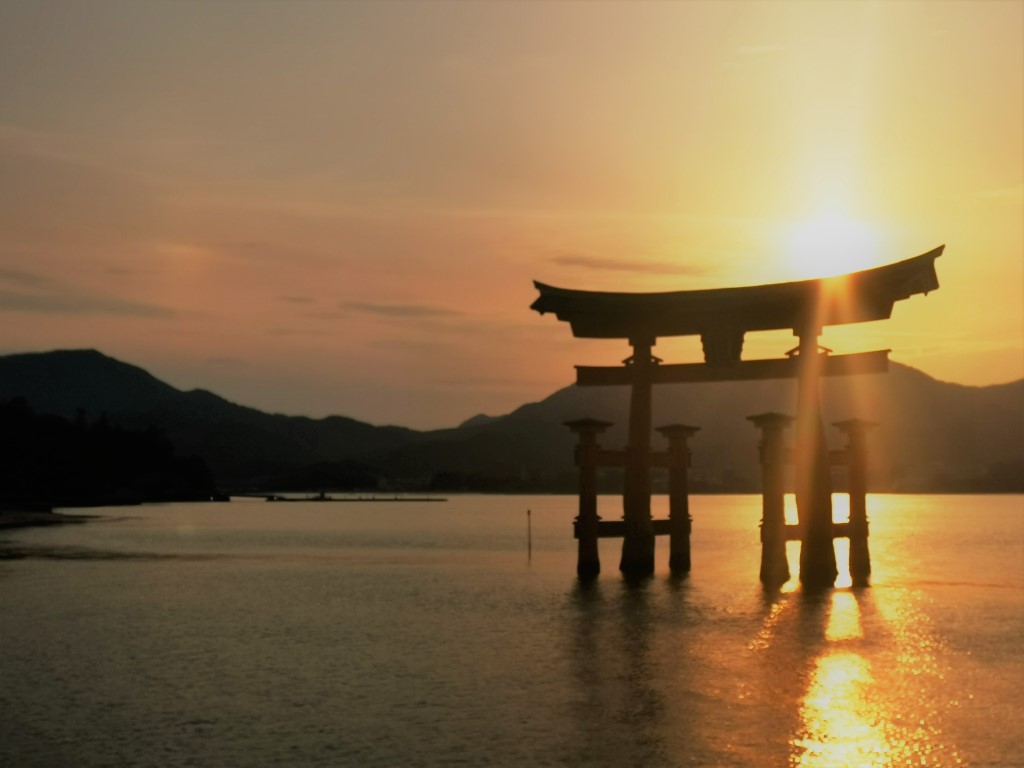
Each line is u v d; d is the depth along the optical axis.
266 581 55.47
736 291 46.19
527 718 23.88
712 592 46.12
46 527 118.81
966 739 22.22
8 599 46.03
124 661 30.52
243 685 27.23
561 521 162.75
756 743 21.97
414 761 20.73
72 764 20.52
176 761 20.70
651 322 48.69
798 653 31.45
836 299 45.00
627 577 51.22
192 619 39.47
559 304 48.03
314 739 22.19
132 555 75.38
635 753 21.27
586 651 31.94
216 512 192.00
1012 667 29.38
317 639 34.50
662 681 27.61
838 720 23.67
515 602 44.34
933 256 42.38
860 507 50.44
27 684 27.30
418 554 79.75
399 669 29.27
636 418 50.34
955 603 43.00
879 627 36.34
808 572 46.66
